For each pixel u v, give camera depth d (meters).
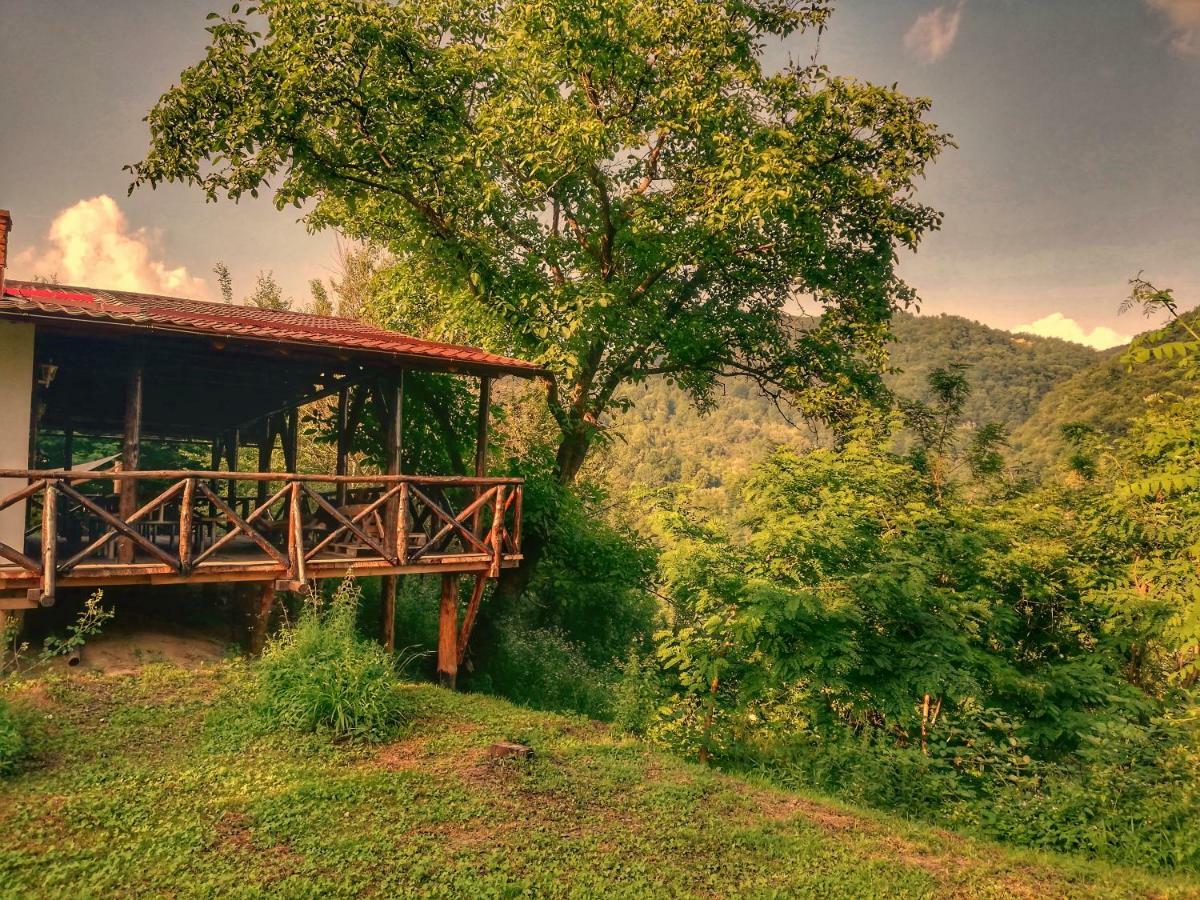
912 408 18.88
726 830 6.93
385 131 15.19
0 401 9.39
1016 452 82.00
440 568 11.52
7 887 5.09
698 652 10.80
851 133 17.02
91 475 8.55
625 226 16.78
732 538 11.26
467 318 16.56
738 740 10.43
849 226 17.91
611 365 18.17
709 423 171.75
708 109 15.36
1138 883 6.66
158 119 14.12
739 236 17.33
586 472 29.67
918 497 12.70
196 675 9.22
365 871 5.64
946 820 8.37
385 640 12.52
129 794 6.42
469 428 16.89
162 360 12.36
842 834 7.23
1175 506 10.94
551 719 9.66
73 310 8.55
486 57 16.00
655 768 8.38
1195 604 8.28
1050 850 7.65
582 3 14.73
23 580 8.34
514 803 6.93
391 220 17.36
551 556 18.61
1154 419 14.37
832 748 9.52
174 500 16.14
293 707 8.08
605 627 22.69
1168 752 8.44
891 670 10.00
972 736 9.52
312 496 10.22
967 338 188.75
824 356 18.44
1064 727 9.77
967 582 11.66
